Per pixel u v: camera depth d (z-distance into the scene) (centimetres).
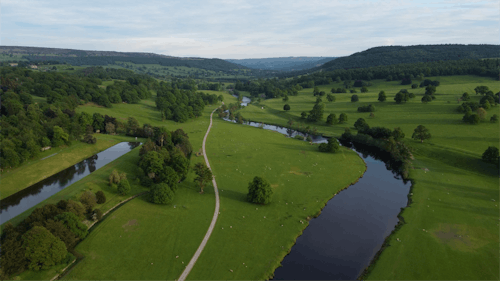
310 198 8475
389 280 5200
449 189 8931
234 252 5912
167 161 9794
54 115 13188
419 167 10769
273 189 8944
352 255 6059
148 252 5800
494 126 13625
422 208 7806
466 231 6669
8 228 5344
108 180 8806
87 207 7019
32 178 9194
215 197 8300
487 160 10281
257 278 5247
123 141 13725
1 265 4741
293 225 7031
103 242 6038
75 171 10219
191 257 5691
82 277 5044
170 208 7556
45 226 5538
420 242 6275
